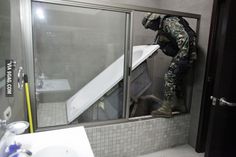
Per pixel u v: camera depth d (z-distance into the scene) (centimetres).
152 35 269
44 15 204
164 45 201
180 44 177
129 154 191
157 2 272
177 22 182
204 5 195
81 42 232
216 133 155
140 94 200
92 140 172
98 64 246
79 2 152
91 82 238
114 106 190
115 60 238
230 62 145
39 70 210
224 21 143
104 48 240
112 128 177
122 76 183
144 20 208
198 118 207
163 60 249
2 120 93
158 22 199
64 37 223
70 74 237
